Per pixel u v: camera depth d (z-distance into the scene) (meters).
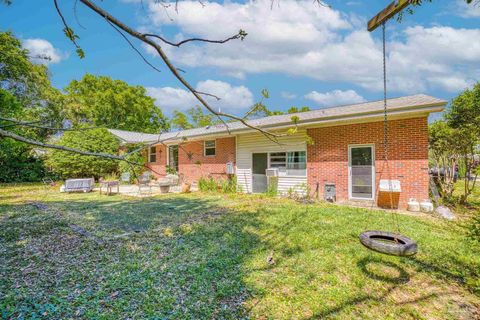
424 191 7.52
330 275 3.52
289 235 5.16
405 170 7.84
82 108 19.95
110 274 3.59
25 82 15.76
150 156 17.88
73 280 3.44
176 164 15.98
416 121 7.69
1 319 2.63
